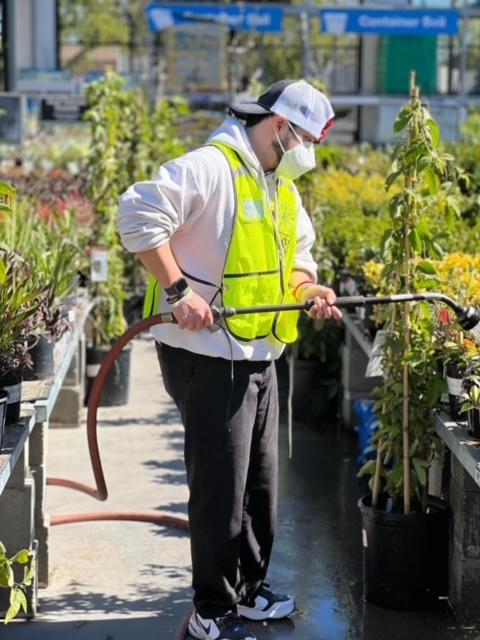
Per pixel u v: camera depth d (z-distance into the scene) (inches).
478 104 904.9
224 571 156.2
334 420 308.7
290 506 233.9
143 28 1269.7
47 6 987.3
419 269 175.0
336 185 409.4
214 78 878.4
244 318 151.6
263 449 161.9
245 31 866.8
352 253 281.3
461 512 169.6
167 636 166.9
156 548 205.6
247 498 164.2
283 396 330.0
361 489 244.7
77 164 684.7
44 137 801.6
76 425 295.0
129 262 420.5
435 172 175.9
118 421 304.2
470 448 155.7
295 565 199.9
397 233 175.5
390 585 176.2
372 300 156.7
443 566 178.1
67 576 190.7
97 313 318.3
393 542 174.6
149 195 145.4
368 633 168.6
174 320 148.6
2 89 756.6
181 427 298.7
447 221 182.7
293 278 165.2
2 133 511.5
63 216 331.9
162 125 464.1
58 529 215.3
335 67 1026.7
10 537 169.2
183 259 151.8
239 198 150.3
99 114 331.3
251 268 151.9
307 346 305.3
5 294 158.4
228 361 152.2
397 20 831.1
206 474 153.2
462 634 168.1
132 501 234.5
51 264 242.7
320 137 153.7
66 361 205.3
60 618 172.9
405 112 173.6
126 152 381.7
